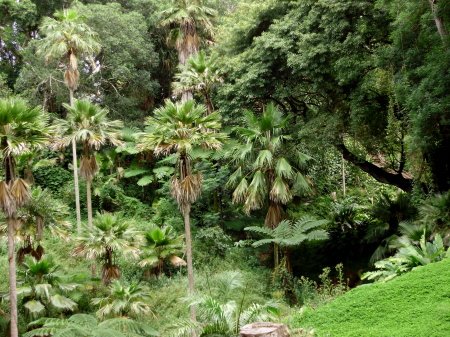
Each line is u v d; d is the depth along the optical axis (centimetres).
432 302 545
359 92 1323
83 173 1311
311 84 1516
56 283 1066
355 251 1644
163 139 1093
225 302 666
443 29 1014
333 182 2422
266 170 1366
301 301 1195
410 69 1129
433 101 983
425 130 1029
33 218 1130
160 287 1321
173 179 1125
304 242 1738
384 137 1503
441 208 1026
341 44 1309
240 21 1612
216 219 1644
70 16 1483
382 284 632
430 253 811
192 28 1778
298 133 1444
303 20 1448
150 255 1312
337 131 1412
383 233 1443
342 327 539
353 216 1822
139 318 1088
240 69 1545
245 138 1434
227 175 1781
